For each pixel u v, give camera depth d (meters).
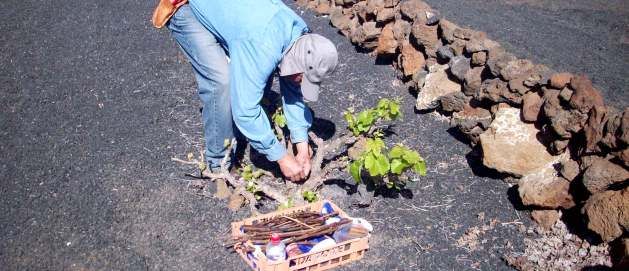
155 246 4.00
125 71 6.42
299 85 4.04
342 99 5.75
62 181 4.62
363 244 3.85
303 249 3.74
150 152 4.99
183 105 5.72
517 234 4.16
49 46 7.06
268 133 3.85
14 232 4.09
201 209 4.33
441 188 4.59
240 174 4.61
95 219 4.23
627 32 7.06
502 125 4.62
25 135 5.24
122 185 4.58
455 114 5.25
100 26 7.63
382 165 4.03
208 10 3.83
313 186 4.38
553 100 4.35
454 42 5.36
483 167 4.79
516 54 6.30
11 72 6.40
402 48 5.96
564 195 4.09
